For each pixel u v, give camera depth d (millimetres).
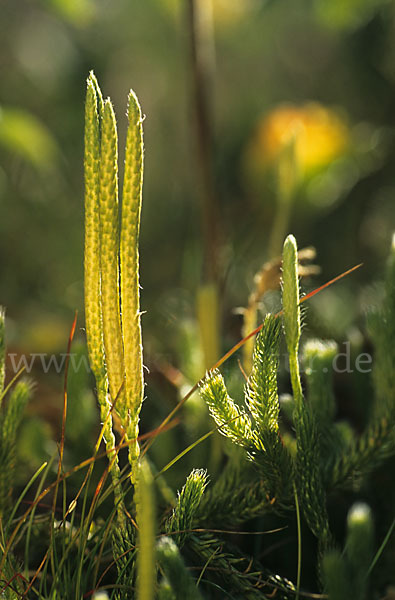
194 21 378
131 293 253
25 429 323
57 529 275
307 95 1067
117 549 261
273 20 1002
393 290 283
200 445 313
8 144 530
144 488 229
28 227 834
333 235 750
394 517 292
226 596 272
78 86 986
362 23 859
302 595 265
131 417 256
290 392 332
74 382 312
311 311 348
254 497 273
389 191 756
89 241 254
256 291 299
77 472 308
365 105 943
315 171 646
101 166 251
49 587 276
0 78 993
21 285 770
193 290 562
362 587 249
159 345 427
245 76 1098
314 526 265
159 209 923
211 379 264
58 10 565
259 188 698
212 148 375
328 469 280
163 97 1070
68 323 573
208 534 271
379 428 278
